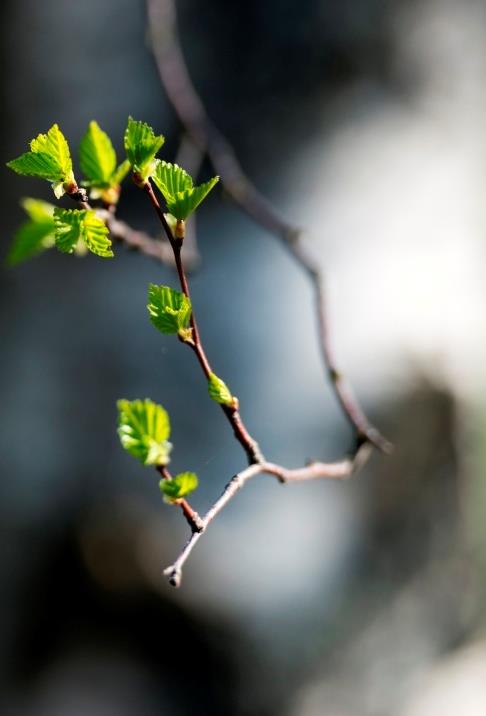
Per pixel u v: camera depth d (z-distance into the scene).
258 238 1.94
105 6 1.97
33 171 0.77
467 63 2.15
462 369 2.05
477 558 2.15
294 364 1.90
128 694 1.88
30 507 1.92
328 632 1.91
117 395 1.93
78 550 1.90
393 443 1.96
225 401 0.80
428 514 2.04
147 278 1.96
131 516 1.88
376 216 2.01
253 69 2.01
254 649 1.85
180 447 1.88
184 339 0.79
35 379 1.95
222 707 1.87
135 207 1.86
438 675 2.09
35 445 1.93
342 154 2.02
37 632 1.92
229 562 1.83
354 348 1.92
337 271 1.95
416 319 1.99
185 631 1.86
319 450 1.90
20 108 2.00
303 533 1.88
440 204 2.08
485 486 2.18
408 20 2.06
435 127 2.12
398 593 2.02
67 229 0.77
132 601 1.87
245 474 0.81
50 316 1.97
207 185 0.77
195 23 1.99
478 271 2.13
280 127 2.00
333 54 2.02
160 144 0.77
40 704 1.89
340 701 1.94
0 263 2.00
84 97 1.99
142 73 1.96
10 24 1.99
